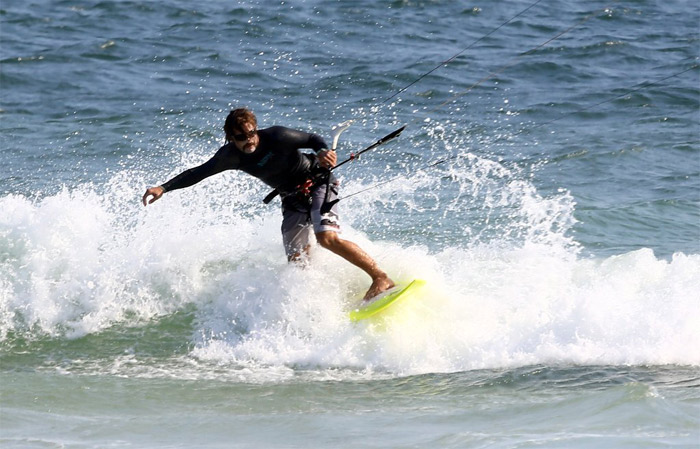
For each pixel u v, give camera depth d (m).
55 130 46.22
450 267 26.58
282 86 52.16
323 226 24.25
